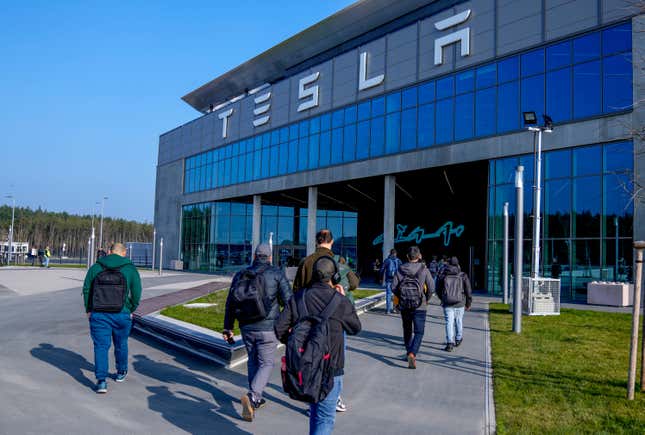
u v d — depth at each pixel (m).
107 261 6.95
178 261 51.81
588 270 20.78
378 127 30.03
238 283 6.04
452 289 9.73
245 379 7.57
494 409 6.20
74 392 6.56
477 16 25.36
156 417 5.70
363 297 19.19
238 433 5.28
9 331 11.41
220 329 10.81
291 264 44.94
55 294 20.47
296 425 5.58
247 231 46.53
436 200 38.25
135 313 12.48
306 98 35.69
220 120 46.19
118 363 7.17
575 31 21.70
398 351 9.70
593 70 21.08
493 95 24.48
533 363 8.48
